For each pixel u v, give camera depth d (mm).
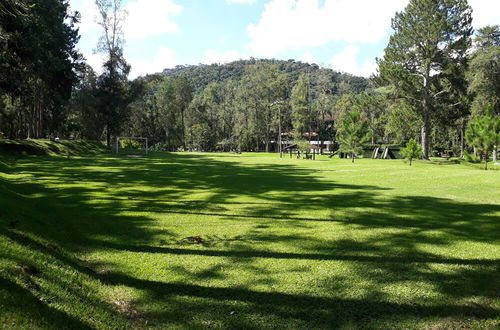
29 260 4121
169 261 5254
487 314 3746
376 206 9773
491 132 22109
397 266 5078
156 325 3506
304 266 5074
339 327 3486
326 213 8820
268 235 6719
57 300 3449
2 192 8320
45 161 26766
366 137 32375
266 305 3918
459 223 7746
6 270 3617
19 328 2699
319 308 3861
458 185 14406
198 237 6500
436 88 38062
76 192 11703
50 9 33656
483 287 4391
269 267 5031
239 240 6367
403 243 6215
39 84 37906
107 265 5066
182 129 80125
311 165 27812
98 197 10812
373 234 6820
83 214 8281
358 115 32812
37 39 27047
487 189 13227
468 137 23359
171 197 11164
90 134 51500
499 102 39469
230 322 3572
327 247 5969
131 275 4719
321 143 83062
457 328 3482
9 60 24906
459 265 5125
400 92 37281
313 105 87625
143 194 11711
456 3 33969
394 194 12000
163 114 78750
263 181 15992
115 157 36750
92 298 3832
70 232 6477
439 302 4004
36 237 5301
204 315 3703
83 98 47000
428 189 13289
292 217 8336
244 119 88000
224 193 12141
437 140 68000
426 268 5008
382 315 3723
